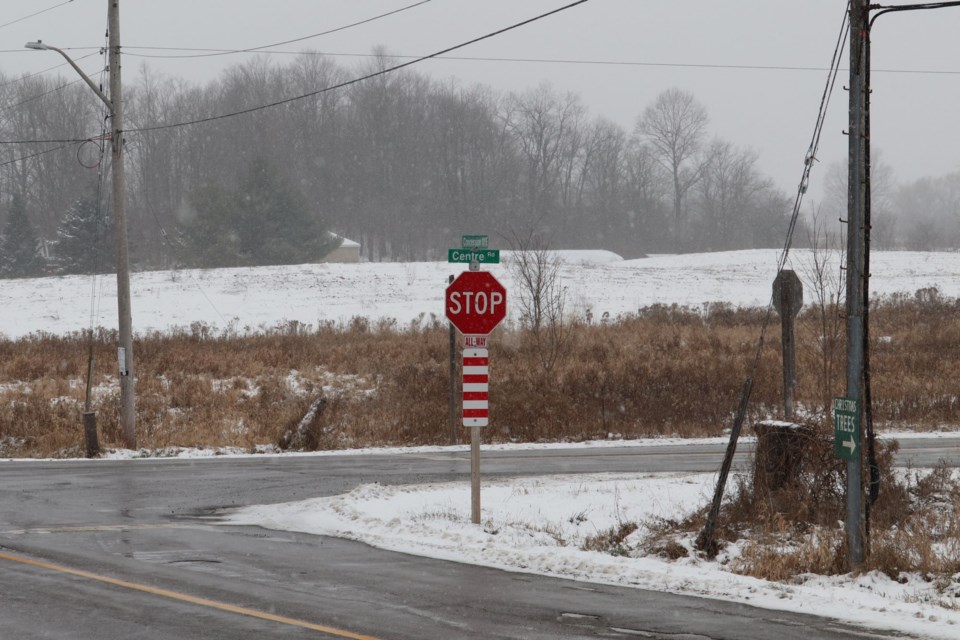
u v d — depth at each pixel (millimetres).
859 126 10414
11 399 29203
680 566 10844
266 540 12297
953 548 11102
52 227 105438
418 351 36938
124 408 24547
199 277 61438
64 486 17562
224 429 26250
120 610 8562
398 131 115062
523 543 12055
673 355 34750
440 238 115812
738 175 130125
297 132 113000
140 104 111188
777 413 26422
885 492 13586
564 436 25750
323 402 25391
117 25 24641
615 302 53281
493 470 19391
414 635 7844
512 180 119125
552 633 7973
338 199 113500
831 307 26328
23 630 7898
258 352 37094
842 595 9445
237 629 7957
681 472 18375
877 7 10336
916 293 49469
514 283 56125
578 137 125812
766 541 11867
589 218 126750
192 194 84688
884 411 27281
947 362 32719
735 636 7949
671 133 125250
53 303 54000
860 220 10531
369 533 12711
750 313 45719
